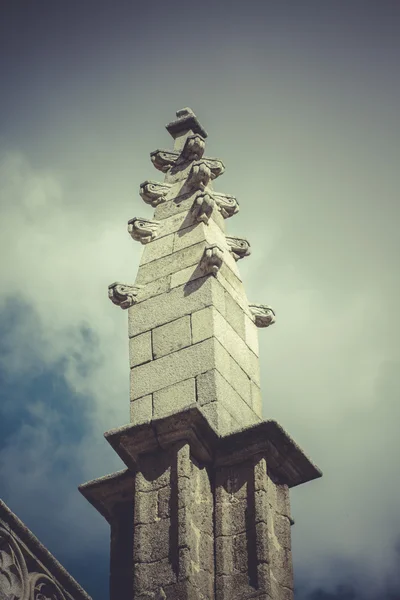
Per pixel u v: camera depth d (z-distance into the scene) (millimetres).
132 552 18000
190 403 18391
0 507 16891
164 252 20016
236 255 20391
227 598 17016
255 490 17641
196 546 17281
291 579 17469
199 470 17875
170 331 19141
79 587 17266
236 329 19406
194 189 20578
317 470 18281
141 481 17812
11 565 16781
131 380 18922
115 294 19609
